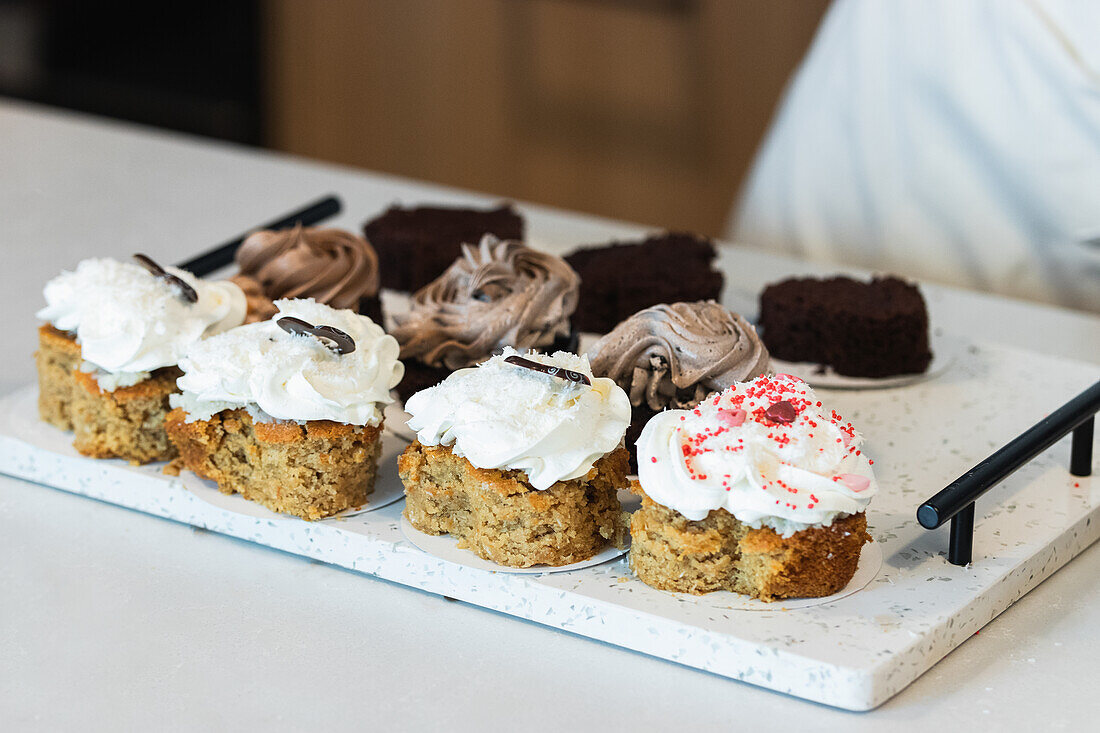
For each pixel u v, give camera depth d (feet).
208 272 5.78
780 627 3.89
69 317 4.88
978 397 5.71
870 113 8.67
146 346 4.71
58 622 4.19
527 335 5.23
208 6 13.07
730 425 4.03
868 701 3.73
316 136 14.66
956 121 8.35
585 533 4.25
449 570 4.23
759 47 12.08
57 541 4.65
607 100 13.14
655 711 3.77
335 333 4.45
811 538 3.94
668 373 4.78
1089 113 7.85
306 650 4.04
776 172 9.20
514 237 7.02
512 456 4.03
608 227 7.84
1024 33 8.03
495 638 4.11
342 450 4.46
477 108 13.84
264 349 4.49
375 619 4.21
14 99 12.48
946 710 3.78
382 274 6.88
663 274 6.35
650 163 13.10
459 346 5.21
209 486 4.69
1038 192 8.14
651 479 3.99
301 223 6.02
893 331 5.83
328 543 4.43
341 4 14.02
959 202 8.44
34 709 3.78
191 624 4.17
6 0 12.17
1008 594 4.25
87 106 12.75
